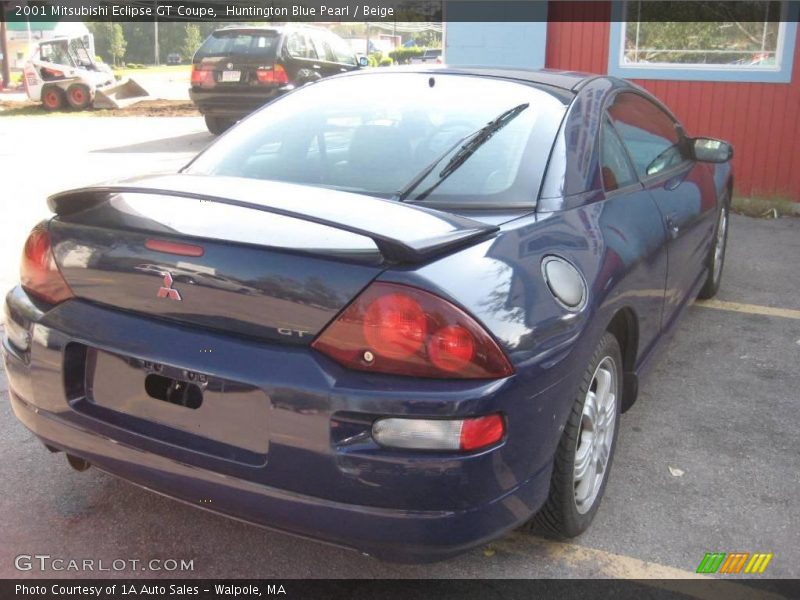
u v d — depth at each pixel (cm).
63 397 243
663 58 884
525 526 273
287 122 321
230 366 213
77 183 927
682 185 397
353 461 204
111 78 1984
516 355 212
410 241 203
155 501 300
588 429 275
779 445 357
